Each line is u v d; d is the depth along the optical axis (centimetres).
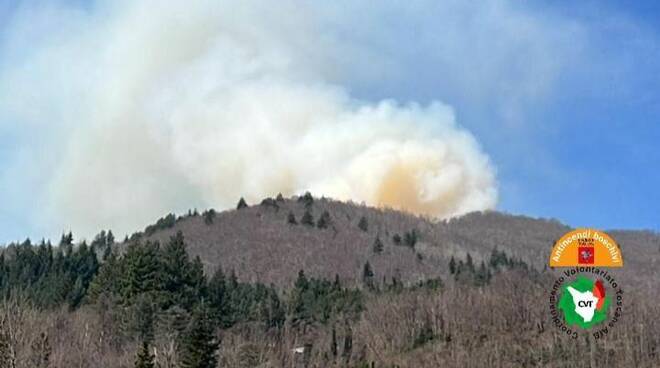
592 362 16075
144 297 18775
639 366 16062
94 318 18238
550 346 17638
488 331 19800
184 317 18062
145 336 16925
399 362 18538
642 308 18375
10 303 16462
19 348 13288
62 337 15962
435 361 18275
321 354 18912
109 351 16162
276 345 19500
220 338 18350
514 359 17812
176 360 14200
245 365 17100
